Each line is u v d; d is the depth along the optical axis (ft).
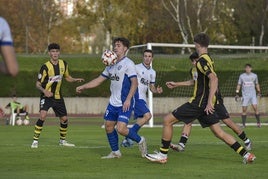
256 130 155.12
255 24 366.02
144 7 328.08
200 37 75.72
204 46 75.87
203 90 75.36
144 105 98.58
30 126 178.29
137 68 103.55
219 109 92.94
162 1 325.01
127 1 321.93
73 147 101.14
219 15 352.90
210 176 67.31
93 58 284.00
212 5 338.54
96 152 91.97
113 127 82.69
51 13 337.11
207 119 76.43
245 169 73.10
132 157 84.74
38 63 269.64
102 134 139.54
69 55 284.20
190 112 75.51
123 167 74.74
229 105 253.03
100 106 263.70
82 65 277.64
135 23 326.65
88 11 321.93
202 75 75.05
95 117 242.17
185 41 320.70
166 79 250.98
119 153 83.92
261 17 362.12
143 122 98.02
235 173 69.67
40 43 341.82
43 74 100.42
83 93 261.03
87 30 355.97
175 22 335.06
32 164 77.61
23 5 330.34
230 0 362.94
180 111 75.56
